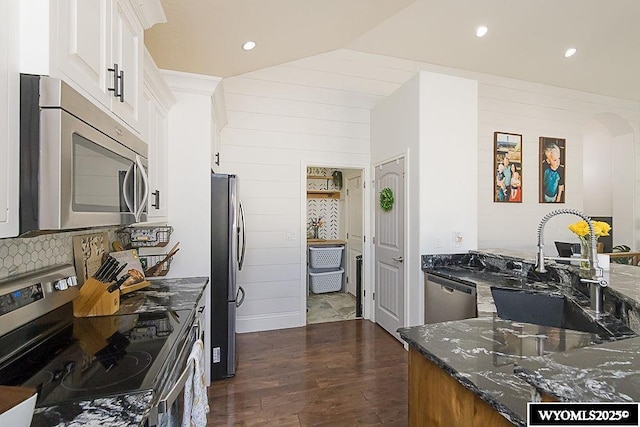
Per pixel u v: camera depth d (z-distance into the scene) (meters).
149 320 1.54
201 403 1.44
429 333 1.33
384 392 2.45
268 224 3.87
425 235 3.11
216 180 2.66
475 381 0.92
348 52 4.17
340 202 5.89
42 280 1.32
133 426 0.79
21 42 0.84
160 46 2.51
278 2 2.19
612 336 1.28
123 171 1.33
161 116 2.34
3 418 0.60
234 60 3.05
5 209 0.79
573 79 5.01
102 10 1.20
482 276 2.65
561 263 2.34
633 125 5.79
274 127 3.89
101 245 1.93
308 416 2.16
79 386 0.95
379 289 3.96
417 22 3.60
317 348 3.27
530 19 3.55
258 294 3.83
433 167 3.14
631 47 4.11
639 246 5.80
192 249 2.59
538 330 1.36
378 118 4.02
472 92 3.27
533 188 5.11
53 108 0.85
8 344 1.13
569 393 0.61
